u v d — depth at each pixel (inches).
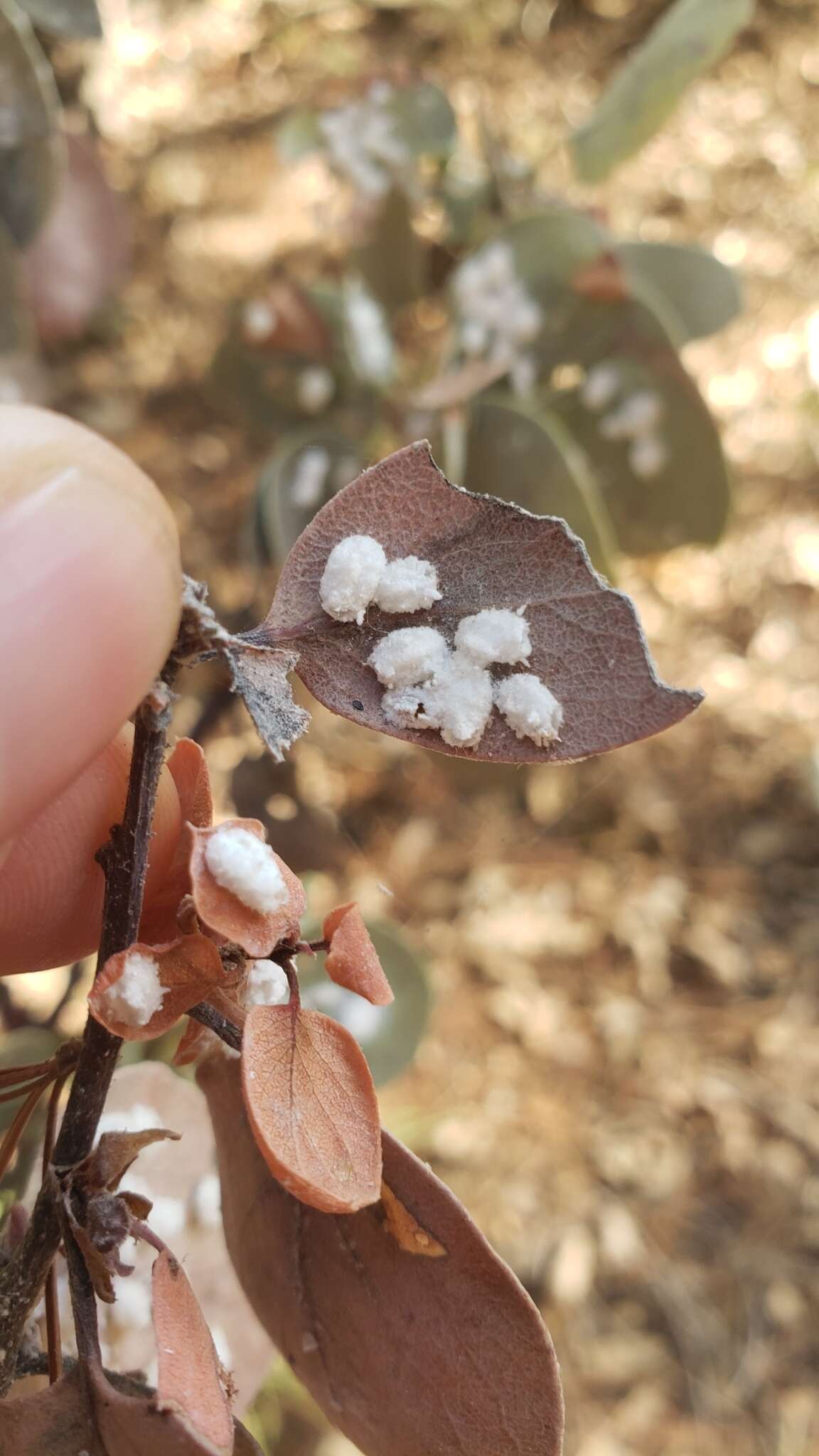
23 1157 6.3
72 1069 4.0
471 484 8.1
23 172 8.2
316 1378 4.1
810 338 19.2
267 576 8.4
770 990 15.6
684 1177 14.3
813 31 21.6
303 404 9.5
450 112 9.4
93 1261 3.7
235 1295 5.0
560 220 8.2
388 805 14.5
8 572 3.7
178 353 17.8
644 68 8.8
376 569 3.9
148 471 16.9
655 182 20.2
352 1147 3.6
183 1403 3.5
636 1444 12.6
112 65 20.3
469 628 3.9
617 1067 15.1
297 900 3.7
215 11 21.5
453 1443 3.9
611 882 16.1
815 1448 12.6
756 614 17.7
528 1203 14.0
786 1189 14.3
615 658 3.8
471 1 21.1
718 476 9.1
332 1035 3.7
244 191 19.9
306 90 20.7
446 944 15.2
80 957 4.9
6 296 8.8
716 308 9.3
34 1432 3.6
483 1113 14.6
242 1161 4.2
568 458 7.7
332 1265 4.0
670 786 16.7
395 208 9.2
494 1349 3.9
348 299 9.2
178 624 3.9
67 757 3.8
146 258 18.6
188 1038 4.1
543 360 8.7
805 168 20.6
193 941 3.7
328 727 12.6
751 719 17.1
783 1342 13.3
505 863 15.8
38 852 4.6
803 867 16.4
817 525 18.2
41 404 9.9
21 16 7.4
